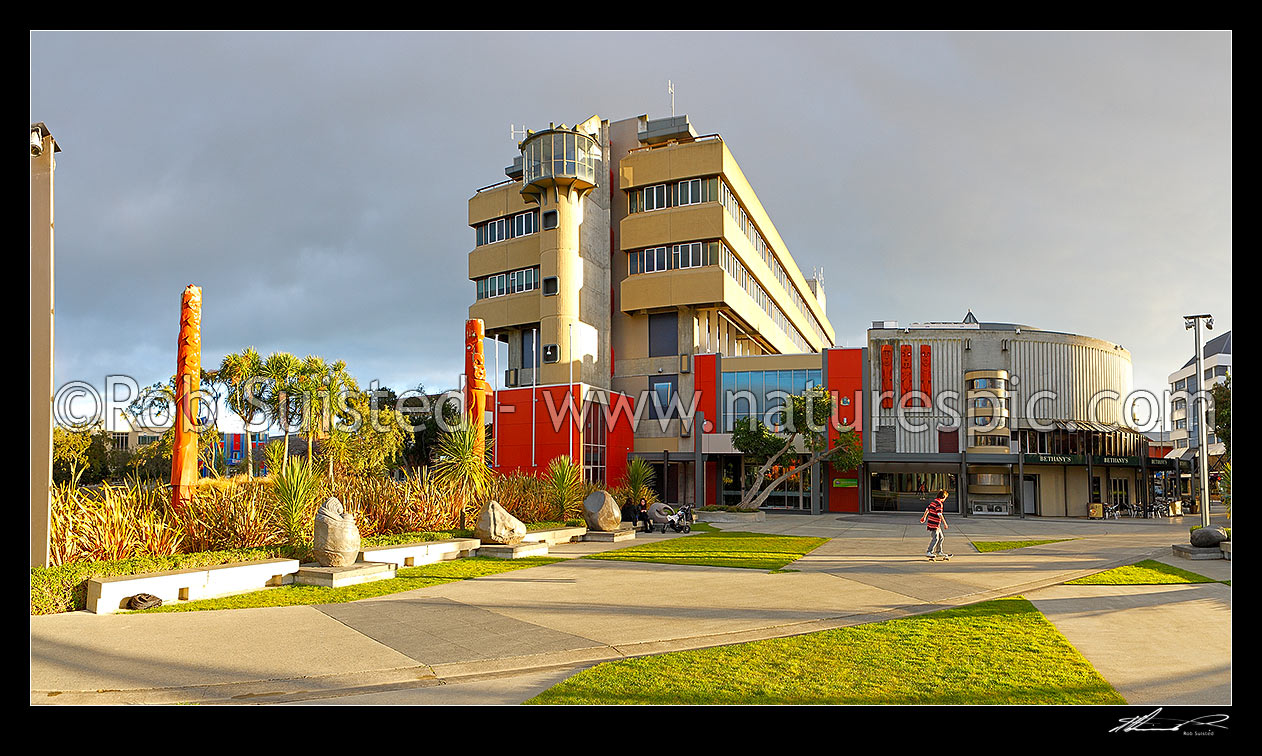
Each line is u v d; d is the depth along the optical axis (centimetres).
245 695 738
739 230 4759
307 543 1503
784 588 1370
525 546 1894
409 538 1766
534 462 3966
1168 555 1928
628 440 4488
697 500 4338
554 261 4412
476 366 2823
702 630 1014
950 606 1230
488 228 5112
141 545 1334
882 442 4191
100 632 967
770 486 3694
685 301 4416
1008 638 959
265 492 1656
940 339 4200
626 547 2142
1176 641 952
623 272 4831
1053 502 4222
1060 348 4219
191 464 1625
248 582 1326
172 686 752
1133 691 737
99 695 725
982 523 3378
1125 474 4588
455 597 1260
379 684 782
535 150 4428
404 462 4981
